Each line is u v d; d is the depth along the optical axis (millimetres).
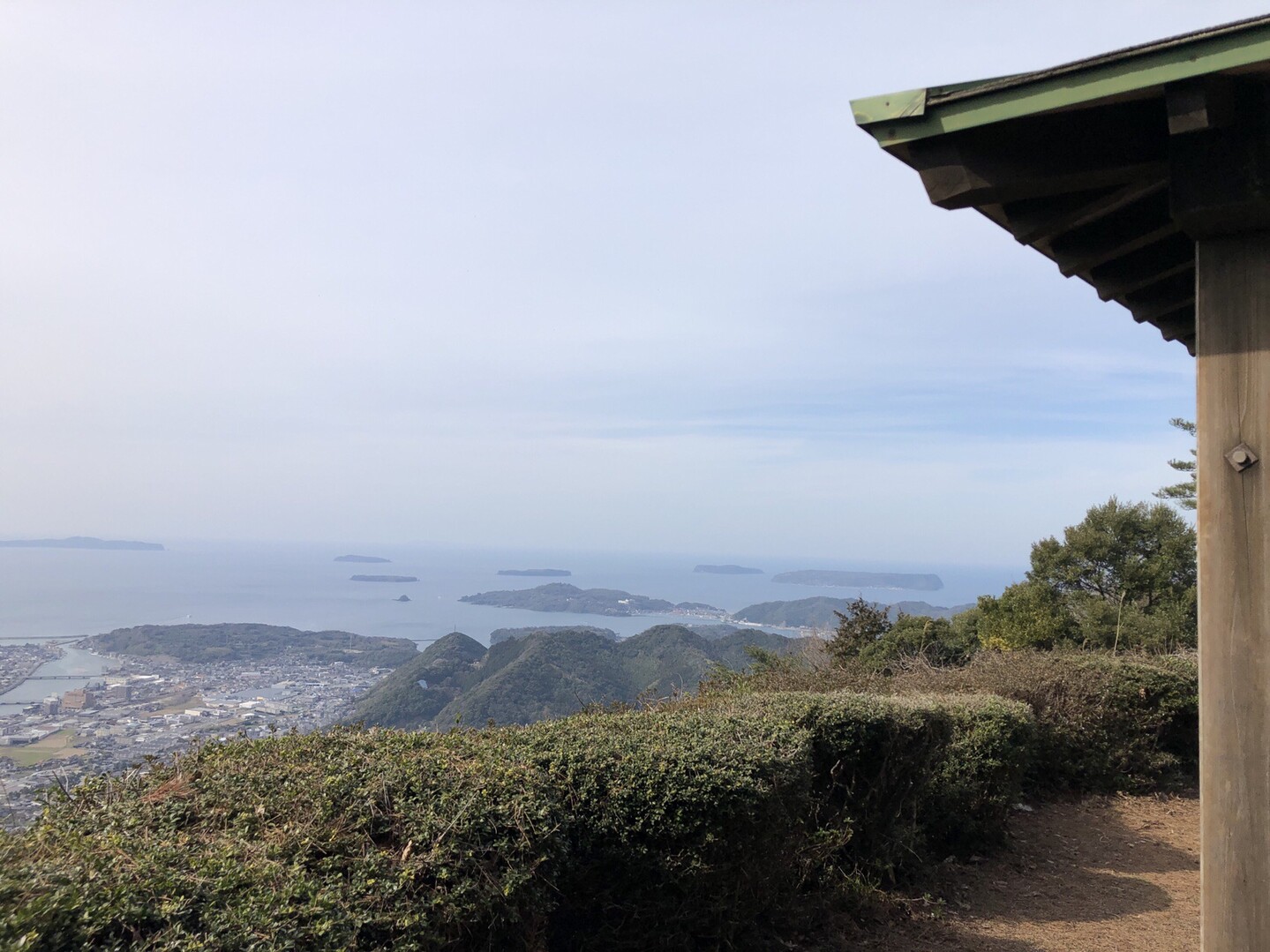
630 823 3215
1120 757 7688
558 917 3217
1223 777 2348
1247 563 2342
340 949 1852
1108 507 17156
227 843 2109
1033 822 6668
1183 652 11156
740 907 3479
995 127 2541
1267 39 2059
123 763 2725
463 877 2312
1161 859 5977
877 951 4141
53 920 1585
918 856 5121
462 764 2842
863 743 4672
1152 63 2195
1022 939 4445
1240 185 2281
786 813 3611
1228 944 2322
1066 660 8344
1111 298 3383
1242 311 2393
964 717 5844
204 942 1683
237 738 3086
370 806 2430
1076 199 2676
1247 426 2367
